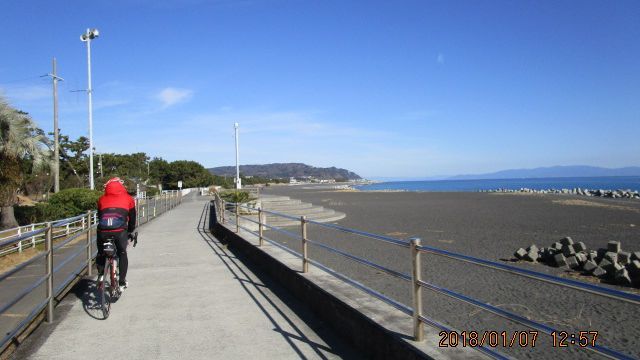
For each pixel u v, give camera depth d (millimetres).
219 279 9086
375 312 5133
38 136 21078
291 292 7820
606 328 6617
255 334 5727
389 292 8844
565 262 11594
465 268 11242
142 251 13016
